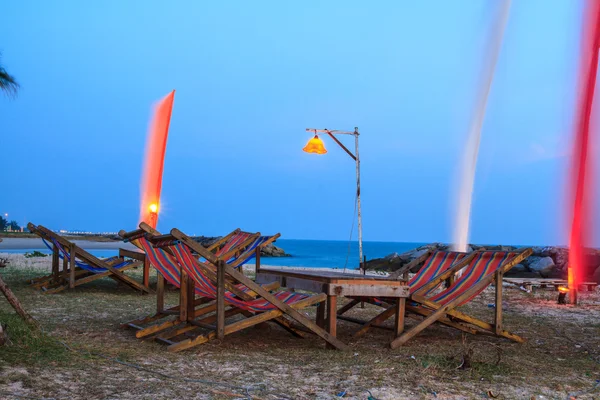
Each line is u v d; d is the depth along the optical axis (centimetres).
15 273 1380
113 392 388
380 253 7769
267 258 4719
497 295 654
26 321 529
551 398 418
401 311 625
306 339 646
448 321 680
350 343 630
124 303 913
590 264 2280
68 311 800
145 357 506
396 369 489
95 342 570
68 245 1035
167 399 379
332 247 11556
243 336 648
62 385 396
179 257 566
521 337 686
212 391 404
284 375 461
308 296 607
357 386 430
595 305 1021
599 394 432
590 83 1192
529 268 2498
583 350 615
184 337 634
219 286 557
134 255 1098
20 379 399
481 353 582
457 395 416
